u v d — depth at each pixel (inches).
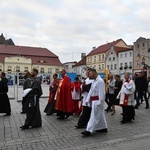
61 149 214.4
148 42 2187.5
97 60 3026.6
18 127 304.2
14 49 2955.2
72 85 409.1
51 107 405.7
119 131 285.1
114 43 2861.7
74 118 374.9
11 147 220.5
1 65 2751.0
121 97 346.9
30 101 300.4
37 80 306.0
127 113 340.2
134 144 225.3
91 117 264.4
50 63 2977.4
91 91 268.8
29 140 243.8
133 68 2337.6
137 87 499.8
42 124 325.1
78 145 225.9
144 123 336.2
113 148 213.0
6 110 392.8
